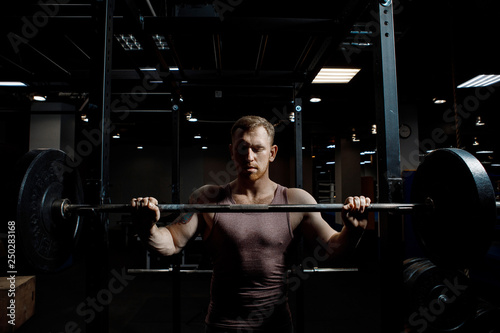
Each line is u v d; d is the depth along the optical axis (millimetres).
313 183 8570
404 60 2900
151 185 8844
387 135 895
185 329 2510
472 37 2465
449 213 868
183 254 4160
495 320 1675
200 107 4504
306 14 2188
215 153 9148
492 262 2729
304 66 2090
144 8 1680
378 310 2912
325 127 6988
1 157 5105
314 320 2689
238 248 976
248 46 2658
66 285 3697
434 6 2064
